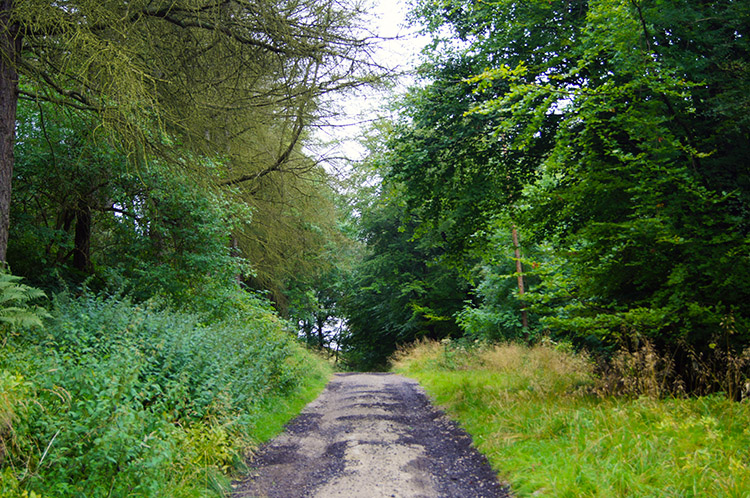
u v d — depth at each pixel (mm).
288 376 10211
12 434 3592
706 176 6773
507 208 9430
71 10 5910
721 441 4602
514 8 8602
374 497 4680
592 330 6953
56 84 6629
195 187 8648
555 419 5938
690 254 6332
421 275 25109
